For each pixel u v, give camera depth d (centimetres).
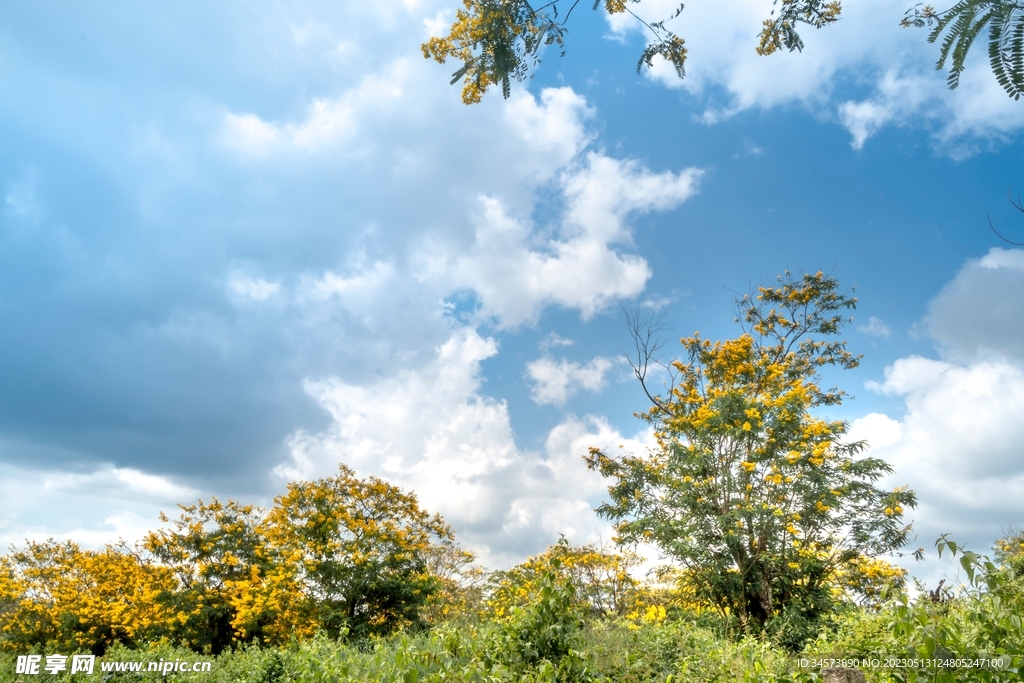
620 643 571
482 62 432
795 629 770
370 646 920
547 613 512
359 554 1179
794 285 1392
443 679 466
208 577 1431
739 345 1116
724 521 872
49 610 1374
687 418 1020
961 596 412
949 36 262
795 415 921
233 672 755
